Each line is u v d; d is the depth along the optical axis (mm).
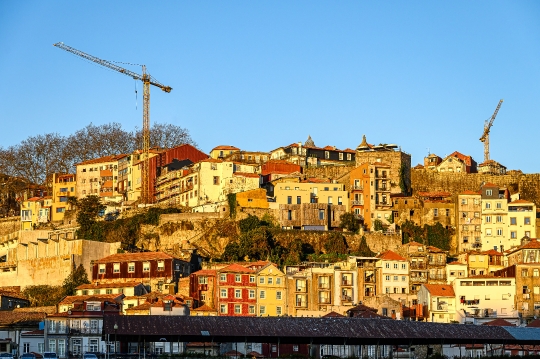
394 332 166500
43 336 181625
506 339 169125
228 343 181250
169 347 179625
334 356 169125
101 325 183875
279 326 163750
